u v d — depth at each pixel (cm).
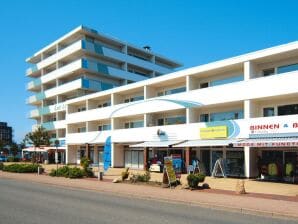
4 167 3950
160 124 4219
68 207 1395
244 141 2752
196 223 1102
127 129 4400
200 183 2319
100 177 2727
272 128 2831
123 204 1532
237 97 3147
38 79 7581
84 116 5309
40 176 3166
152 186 2228
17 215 1188
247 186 2259
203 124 3412
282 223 1144
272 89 2888
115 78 6981
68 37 6781
